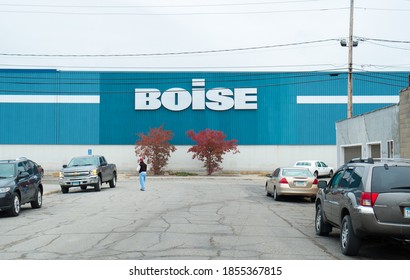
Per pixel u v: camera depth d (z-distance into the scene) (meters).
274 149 50.91
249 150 51.06
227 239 11.12
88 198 22.22
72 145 51.56
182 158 51.34
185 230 12.41
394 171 8.97
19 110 51.56
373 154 24.23
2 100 51.50
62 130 51.59
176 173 48.56
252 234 11.95
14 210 15.70
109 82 51.91
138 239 11.02
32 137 51.47
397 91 50.28
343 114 50.62
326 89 50.81
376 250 10.21
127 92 51.75
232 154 51.09
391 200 8.66
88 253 9.45
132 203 19.62
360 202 8.92
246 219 14.92
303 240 11.29
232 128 51.12
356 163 10.20
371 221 8.70
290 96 51.03
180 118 51.47
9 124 51.50
